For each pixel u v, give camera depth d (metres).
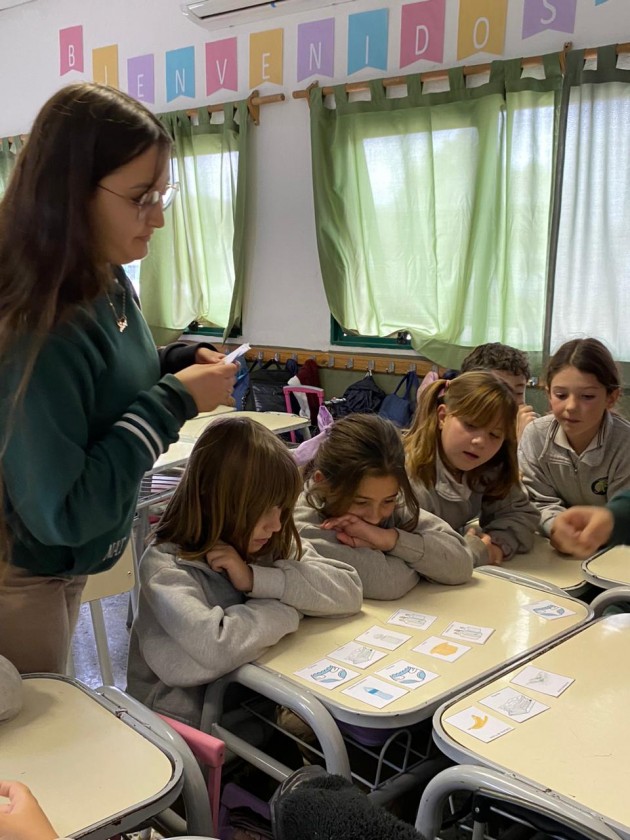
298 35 4.39
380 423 1.74
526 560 1.98
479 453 1.93
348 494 1.68
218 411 3.79
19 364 0.99
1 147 5.91
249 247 4.84
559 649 1.37
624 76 3.40
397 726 1.18
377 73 4.14
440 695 1.23
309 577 1.52
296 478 1.58
